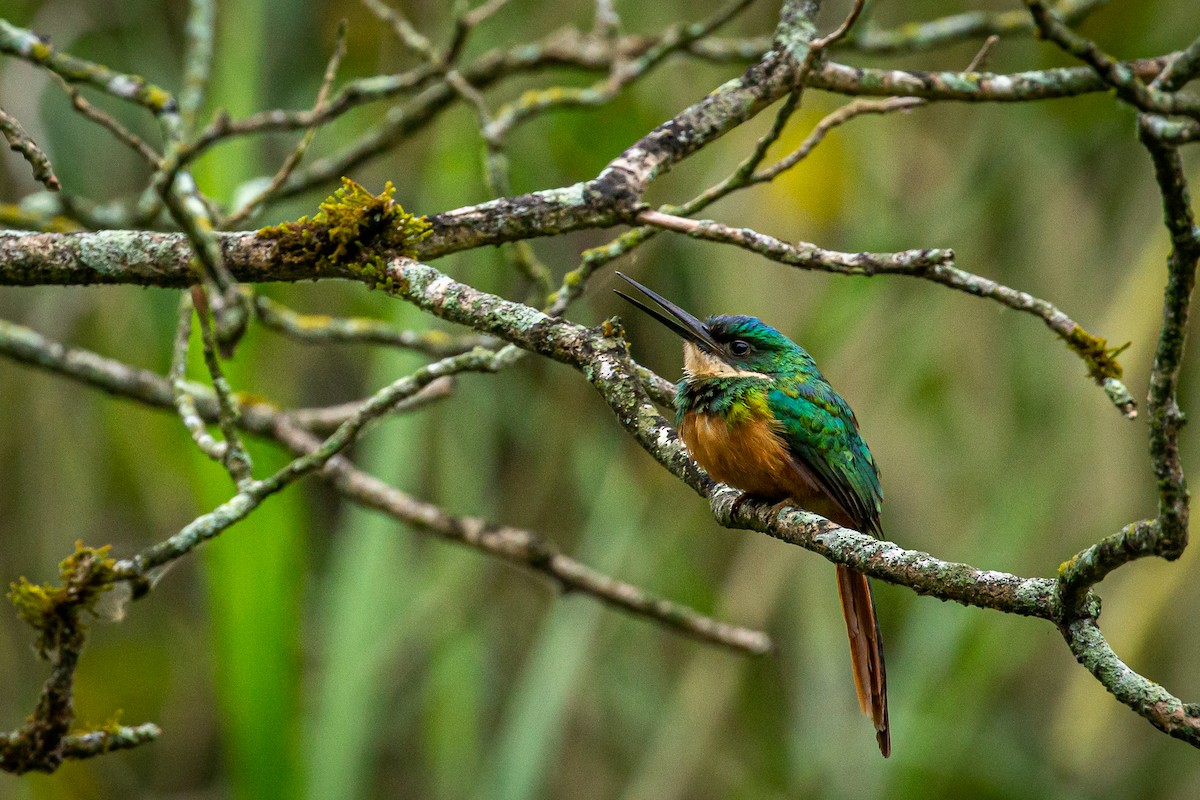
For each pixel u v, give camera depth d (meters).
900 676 9.09
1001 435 9.61
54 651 4.75
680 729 9.16
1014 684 10.09
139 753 10.18
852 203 9.63
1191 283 3.28
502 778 8.21
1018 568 9.20
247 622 7.04
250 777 6.96
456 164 9.23
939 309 9.60
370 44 9.92
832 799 9.05
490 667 9.42
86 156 9.55
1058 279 9.61
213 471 7.13
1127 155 9.71
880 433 9.65
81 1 9.61
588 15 10.07
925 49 7.39
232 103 7.93
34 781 9.86
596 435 9.81
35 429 9.40
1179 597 9.06
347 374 10.43
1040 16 3.64
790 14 5.62
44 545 9.29
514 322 4.66
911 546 9.61
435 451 9.41
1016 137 9.72
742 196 9.57
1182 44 9.52
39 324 9.42
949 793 9.48
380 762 9.20
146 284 4.97
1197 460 9.05
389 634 8.16
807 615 9.61
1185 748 9.60
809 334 9.41
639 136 9.60
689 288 9.70
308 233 4.79
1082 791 9.48
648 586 9.45
